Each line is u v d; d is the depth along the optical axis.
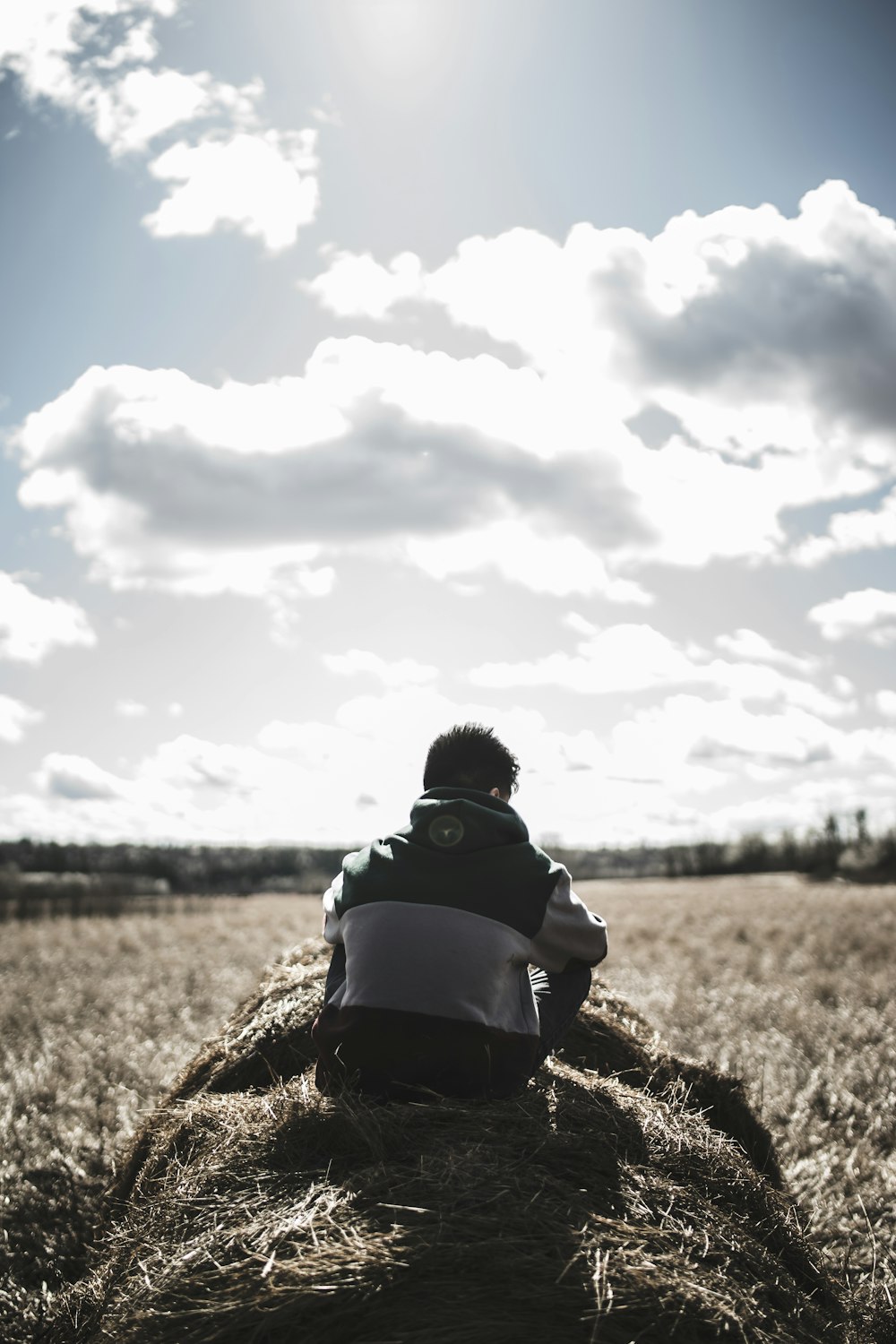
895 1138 4.66
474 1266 1.80
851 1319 2.42
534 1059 2.57
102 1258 2.64
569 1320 1.71
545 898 2.63
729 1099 3.35
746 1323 1.80
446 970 2.48
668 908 21.77
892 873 43.09
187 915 27.33
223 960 13.88
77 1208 4.00
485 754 2.93
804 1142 4.60
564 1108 2.40
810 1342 1.93
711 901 23.53
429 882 2.60
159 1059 6.54
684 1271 1.88
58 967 13.22
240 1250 1.92
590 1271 1.81
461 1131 2.21
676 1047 6.38
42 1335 2.70
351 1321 1.71
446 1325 1.68
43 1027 7.94
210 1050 3.58
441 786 2.92
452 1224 1.89
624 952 12.56
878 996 8.37
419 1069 2.43
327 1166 2.16
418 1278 1.78
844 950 11.83
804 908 18.94
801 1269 2.37
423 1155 2.11
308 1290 1.75
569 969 2.78
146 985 11.01
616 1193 2.12
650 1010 7.94
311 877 58.75
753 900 23.17
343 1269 1.79
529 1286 1.76
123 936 18.67
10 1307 3.15
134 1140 3.38
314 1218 1.96
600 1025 3.51
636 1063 3.41
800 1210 2.72
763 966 10.70
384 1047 2.44
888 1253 3.43
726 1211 2.29
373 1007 2.46
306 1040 3.36
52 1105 5.52
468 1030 2.44
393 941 2.53
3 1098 5.58
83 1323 2.37
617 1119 2.43
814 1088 5.33
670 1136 2.44
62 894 32.03
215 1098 2.86
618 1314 1.73
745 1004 8.02
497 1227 1.89
